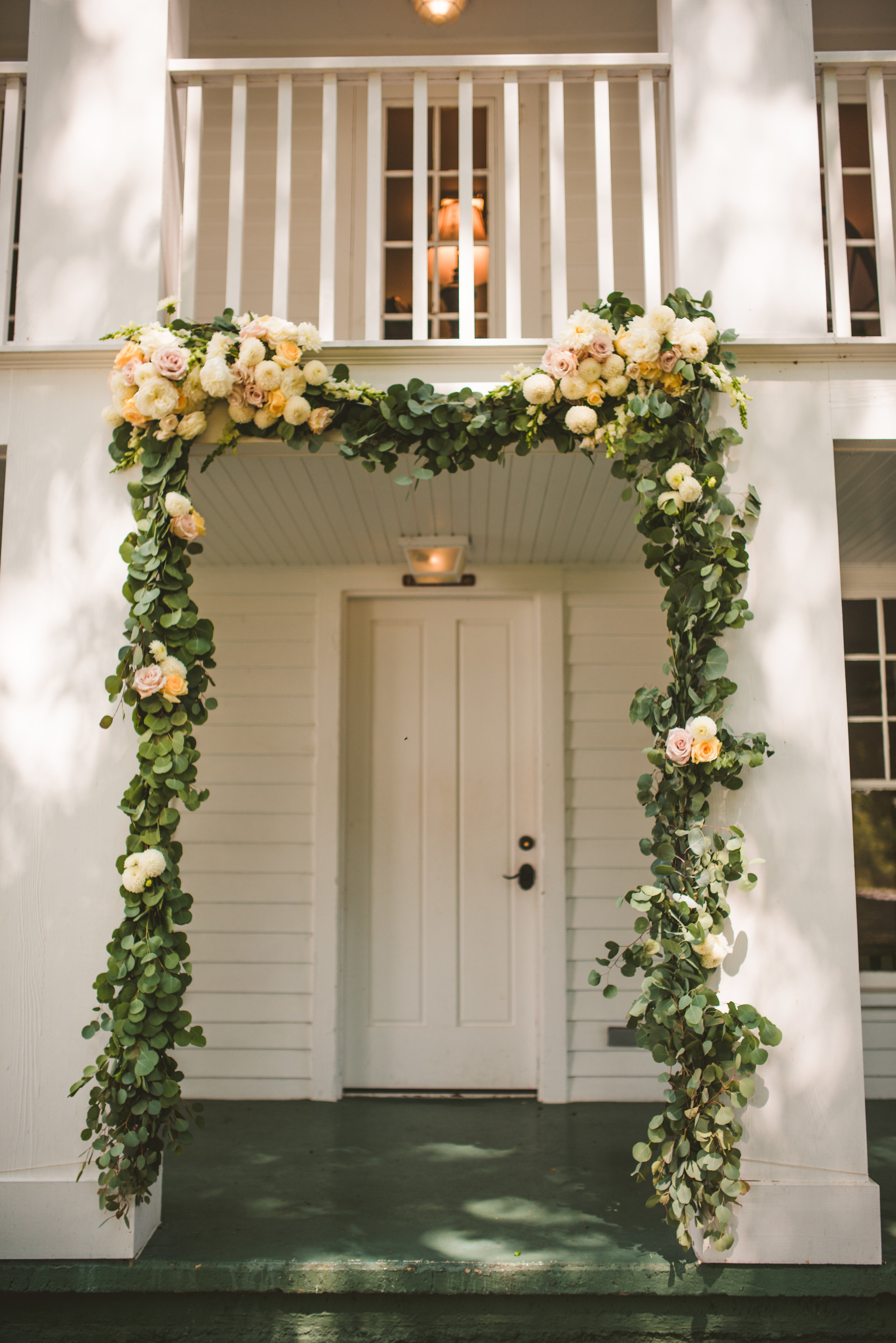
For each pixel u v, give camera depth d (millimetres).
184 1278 2506
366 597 4414
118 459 2781
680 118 2936
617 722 4297
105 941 2668
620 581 4355
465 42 4547
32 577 2805
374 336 2947
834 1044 2613
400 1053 4211
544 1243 2654
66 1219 2547
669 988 2508
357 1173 3211
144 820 2605
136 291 2898
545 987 4125
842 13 4430
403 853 4332
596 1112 3926
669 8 2998
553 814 4219
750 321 2877
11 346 2846
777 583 2775
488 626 4445
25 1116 2604
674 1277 2500
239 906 4227
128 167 2943
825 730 2732
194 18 4492
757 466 2809
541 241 4418
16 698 2762
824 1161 2566
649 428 2707
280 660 4359
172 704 2629
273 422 2746
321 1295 2535
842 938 2656
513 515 3590
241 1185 3096
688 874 2566
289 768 4305
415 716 4410
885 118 2977
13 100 3014
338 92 4531
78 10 3002
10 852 2703
